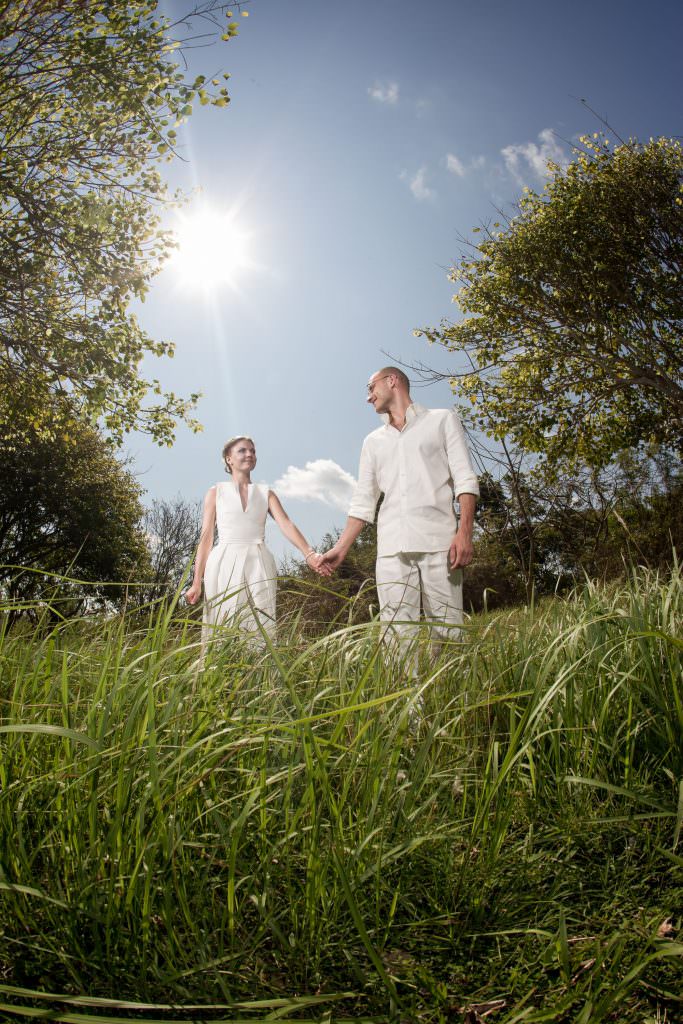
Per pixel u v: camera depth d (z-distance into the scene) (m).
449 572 3.37
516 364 17.17
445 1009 1.02
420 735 1.61
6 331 11.12
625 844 1.48
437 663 1.93
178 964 1.06
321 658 1.84
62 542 23.16
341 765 1.40
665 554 5.22
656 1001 1.02
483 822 1.36
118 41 9.08
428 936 1.19
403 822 1.32
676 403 15.21
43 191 10.36
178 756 1.19
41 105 9.62
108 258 10.84
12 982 1.02
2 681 1.56
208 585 4.32
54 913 1.07
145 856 1.07
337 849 1.12
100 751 1.11
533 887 1.33
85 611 1.79
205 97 8.95
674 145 14.89
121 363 11.35
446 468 3.46
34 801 1.23
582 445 16.42
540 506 8.06
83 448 22.98
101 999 0.93
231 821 1.27
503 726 1.88
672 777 1.60
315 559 3.88
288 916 1.19
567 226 15.19
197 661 1.63
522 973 1.10
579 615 2.30
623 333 15.77
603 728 1.76
